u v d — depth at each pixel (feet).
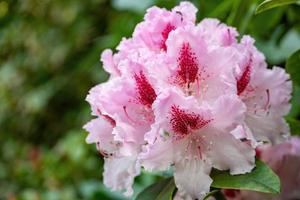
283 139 1.81
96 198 2.70
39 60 4.59
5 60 4.84
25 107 4.64
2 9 4.46
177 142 1.67
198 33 1.67
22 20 4.50
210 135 1.68
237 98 1.62
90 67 3.79
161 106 1.61
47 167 3.29
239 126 1.64
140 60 1.67
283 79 1.81
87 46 4.39
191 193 1.64
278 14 2.31
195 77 1.69
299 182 1.99
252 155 1.65
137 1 2.96
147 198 1.77
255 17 2.30
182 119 1.64
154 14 1.75
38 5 4.44
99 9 4.32
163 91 1.60
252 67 1.74
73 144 3.32
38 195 3.08
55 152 3.71
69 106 4.60
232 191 1.86
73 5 4.42
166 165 1.65
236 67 1.68
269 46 2.44
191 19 1.75
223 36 1.72
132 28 2.77
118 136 1.67
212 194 1.75
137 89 1.68
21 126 4.77
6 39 4.64
